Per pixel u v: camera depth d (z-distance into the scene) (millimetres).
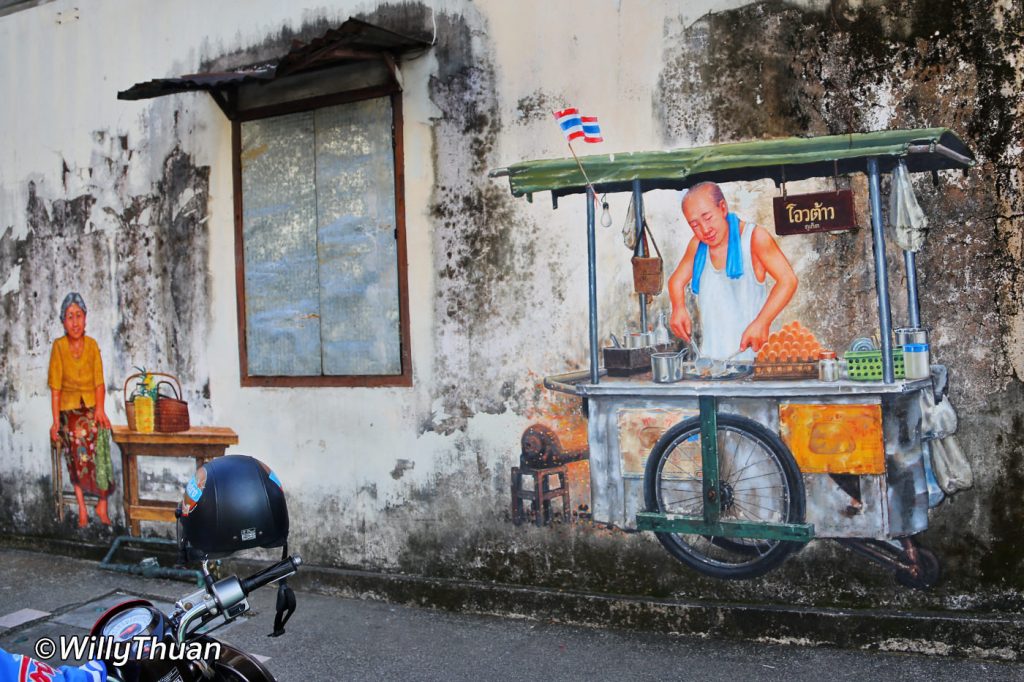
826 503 4449
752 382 4551
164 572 6156
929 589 4305
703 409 4629
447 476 5305
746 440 4594
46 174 6766
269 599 5539
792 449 4500
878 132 4316
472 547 5250
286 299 5816
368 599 5469
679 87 4688
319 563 5723
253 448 5949
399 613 5223
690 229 4684
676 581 4754
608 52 4832
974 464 4227
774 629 4480
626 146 4797
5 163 6945
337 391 5641
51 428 6836
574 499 4957
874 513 4367
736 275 4590
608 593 4895
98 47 6512
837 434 4418
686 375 4688
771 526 4500
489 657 4496
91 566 6488
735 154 4551
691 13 4652
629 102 4789
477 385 5207
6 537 6965
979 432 4215
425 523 5379
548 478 5020
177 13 6172
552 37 4965
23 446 6977
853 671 4102
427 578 5355
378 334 5512
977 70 4164
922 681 3959
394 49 5312
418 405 5383
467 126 5195
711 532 4613
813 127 4438
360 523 5582
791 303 4492
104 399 6562
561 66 4941
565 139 4938
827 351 4438
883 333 4328
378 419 5508
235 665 2674
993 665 4094
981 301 4199
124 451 6480
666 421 4730
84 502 6703
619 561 4867
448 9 5227
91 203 6574
